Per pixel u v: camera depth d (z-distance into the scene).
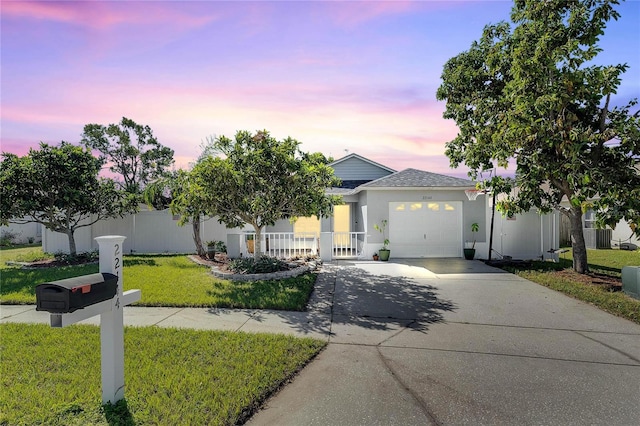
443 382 3.73
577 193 8.71
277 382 3.64
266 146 8.95
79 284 2.61
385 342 4.90
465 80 11.11
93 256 12.50
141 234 15.49
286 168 8.83
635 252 14.94
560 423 3.00
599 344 4.86
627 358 4.39
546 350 4.64
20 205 10.94
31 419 2.95
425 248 13.06
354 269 10.62
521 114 8.26
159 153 25.27
